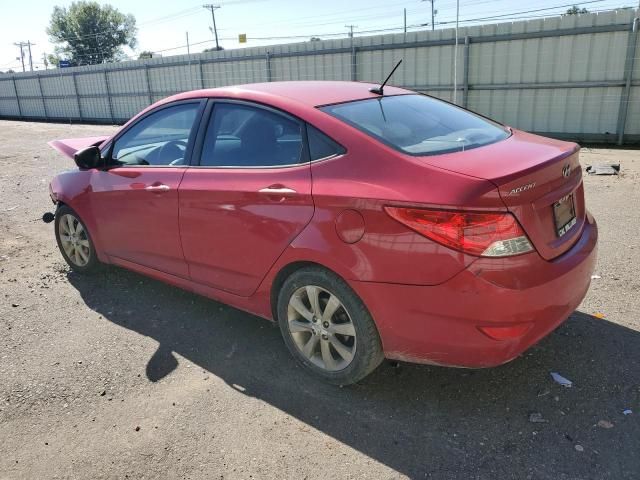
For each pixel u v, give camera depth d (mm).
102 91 28062
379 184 2572
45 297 4398
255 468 2441
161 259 3826
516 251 2383
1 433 2760
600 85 12500
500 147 2875
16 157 13484
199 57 22062
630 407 2717
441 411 2771
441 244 2379
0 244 5898
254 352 3420
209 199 3283
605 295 3908
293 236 2867
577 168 2998
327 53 17297
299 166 2922
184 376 3188
